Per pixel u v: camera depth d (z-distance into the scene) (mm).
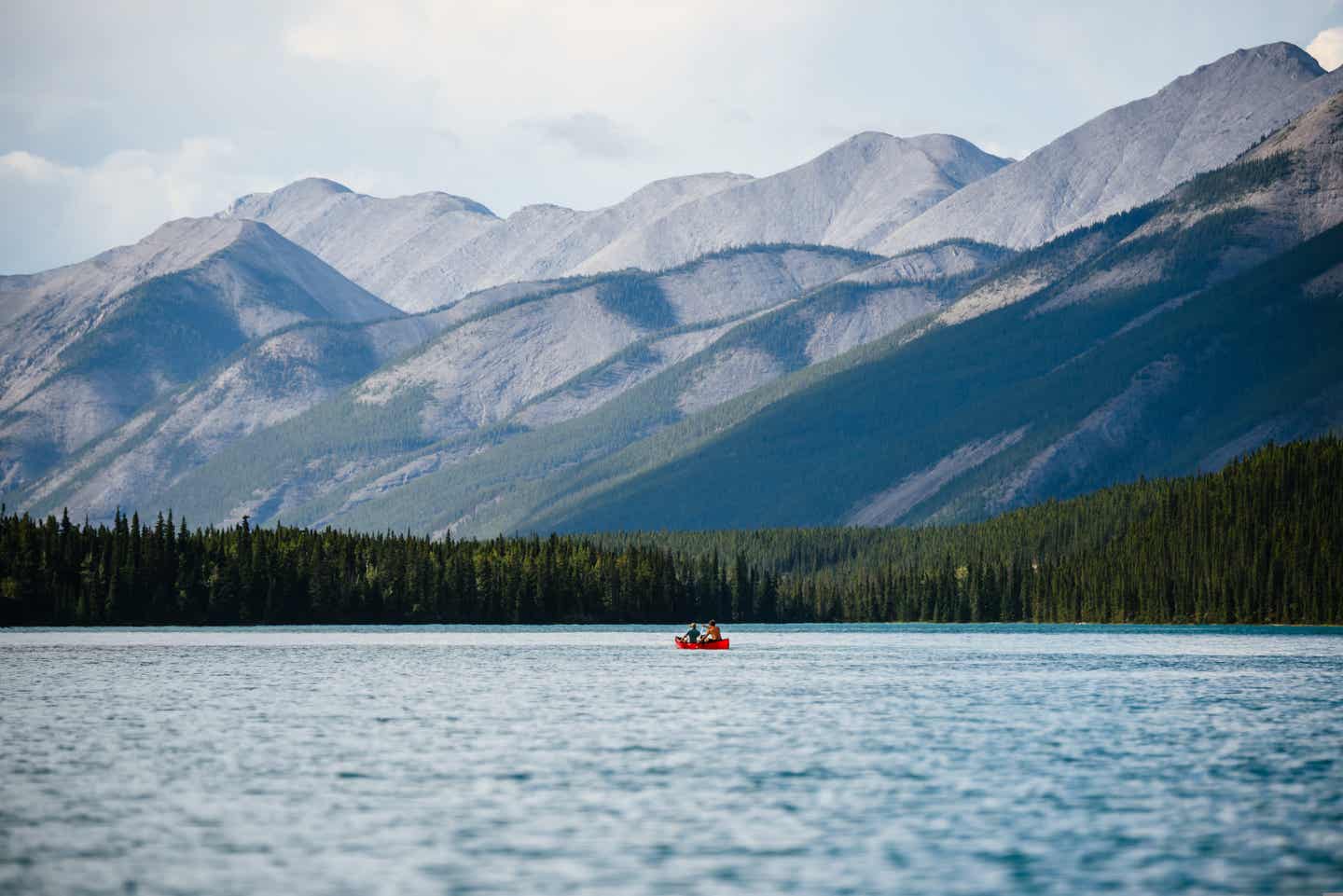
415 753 125438
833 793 107500
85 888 81938
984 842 92500
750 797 106188
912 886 82562
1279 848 91125
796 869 85938
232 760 121438
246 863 87000
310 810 101375
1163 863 87438
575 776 114500
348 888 81938
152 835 93812
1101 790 108938
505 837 93562
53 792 107375
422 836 93812
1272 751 127250
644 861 87812
